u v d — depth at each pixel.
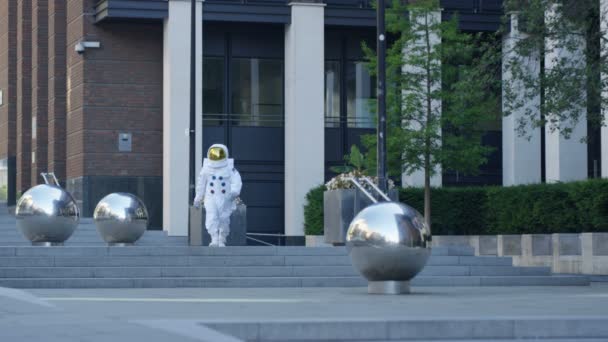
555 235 35.66
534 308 19.28
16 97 63.06
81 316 16.69
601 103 31.81
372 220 22.56
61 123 53.56
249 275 28.80
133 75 49.53
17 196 60.81
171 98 47.66
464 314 17.81
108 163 49.22
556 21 31.61
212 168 33.94
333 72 51.72
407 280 23.31
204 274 28.56
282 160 51.31
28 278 27.52
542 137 50.25
